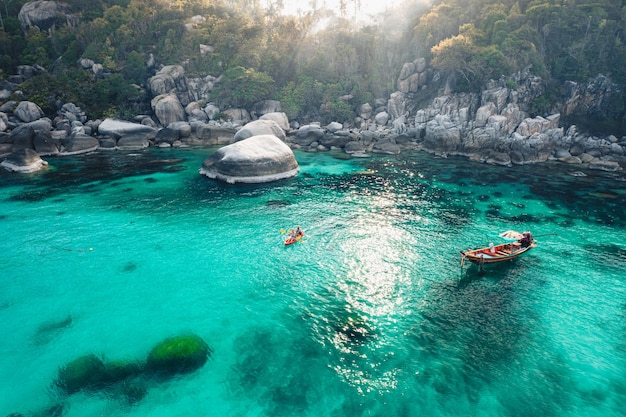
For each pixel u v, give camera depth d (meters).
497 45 69.31
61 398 15.81
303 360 18.00
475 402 15.72
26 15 93.50
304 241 30.08
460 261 27.25
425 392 16.20
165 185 43.62
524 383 16.72
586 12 69.25
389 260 27.34
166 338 19.36
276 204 37.78
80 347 18.69
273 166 45.91
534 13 70.69
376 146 63.00
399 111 80.69
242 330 20.08
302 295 23.28
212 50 90.25
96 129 69.62
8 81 77.44
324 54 88.38
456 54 68.62
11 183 43.72
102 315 21.17
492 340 19.41
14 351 18.38
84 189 41.88
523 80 66.88
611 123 64.69
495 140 58.97
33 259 26.97
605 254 28.05
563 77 68.31
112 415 15.05
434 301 22.69
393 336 19.69
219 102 83.00
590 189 42.31
